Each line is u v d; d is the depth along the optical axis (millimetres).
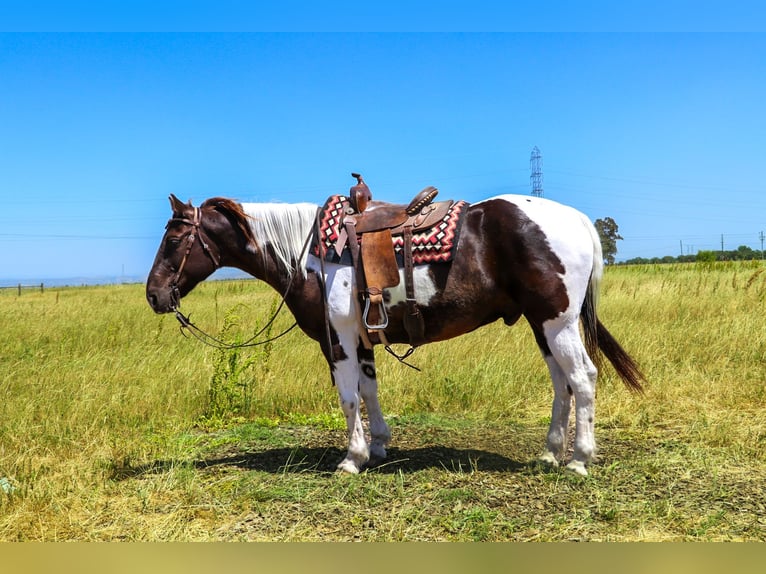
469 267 4082
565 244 4012
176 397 6375
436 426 5520
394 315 4191
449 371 6641
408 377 6621
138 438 5316
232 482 4223
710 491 3760
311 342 8469
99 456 4758
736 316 8594
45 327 11117
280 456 4871
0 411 5715
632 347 7145
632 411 5520
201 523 3633
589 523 3412
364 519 3588
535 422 5590
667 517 3418
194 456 4898
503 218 4078
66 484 4184
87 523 3633
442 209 4184
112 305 14930
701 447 4520
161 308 4449
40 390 6391
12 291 32844
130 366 7328
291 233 4352
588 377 4062
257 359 6945
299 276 4352
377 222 4191
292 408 6316
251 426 5758
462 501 3764
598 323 4324
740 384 5980
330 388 6680
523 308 4137
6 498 3934
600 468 4211
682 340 7551
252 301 14219
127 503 3928
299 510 3750
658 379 6203
